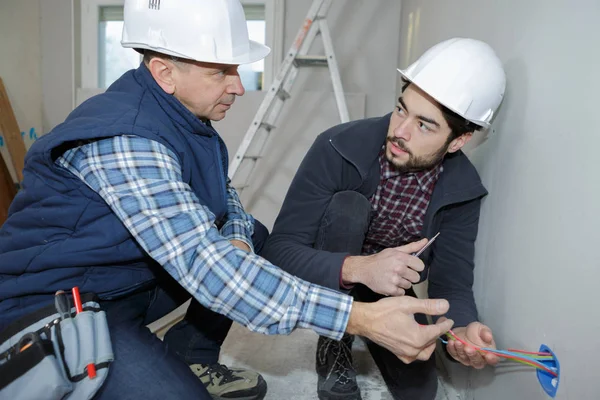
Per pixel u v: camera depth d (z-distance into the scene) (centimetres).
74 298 85
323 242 133
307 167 134
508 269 110
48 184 87
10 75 349
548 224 90
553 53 92
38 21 353
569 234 82
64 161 86
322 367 140
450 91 108
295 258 121
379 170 128
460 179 124
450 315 121
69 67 356
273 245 131
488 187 127
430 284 139
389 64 326
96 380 77
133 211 79
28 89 355
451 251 132
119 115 85
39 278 89
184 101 97
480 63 110
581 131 79
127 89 96
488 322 123
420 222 133
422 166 117
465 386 141
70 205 87
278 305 81
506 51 120
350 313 83
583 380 76
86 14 351
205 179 104
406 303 83
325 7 269
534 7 103
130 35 95
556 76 90
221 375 133
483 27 139
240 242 123
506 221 113
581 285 77
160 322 187
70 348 79
